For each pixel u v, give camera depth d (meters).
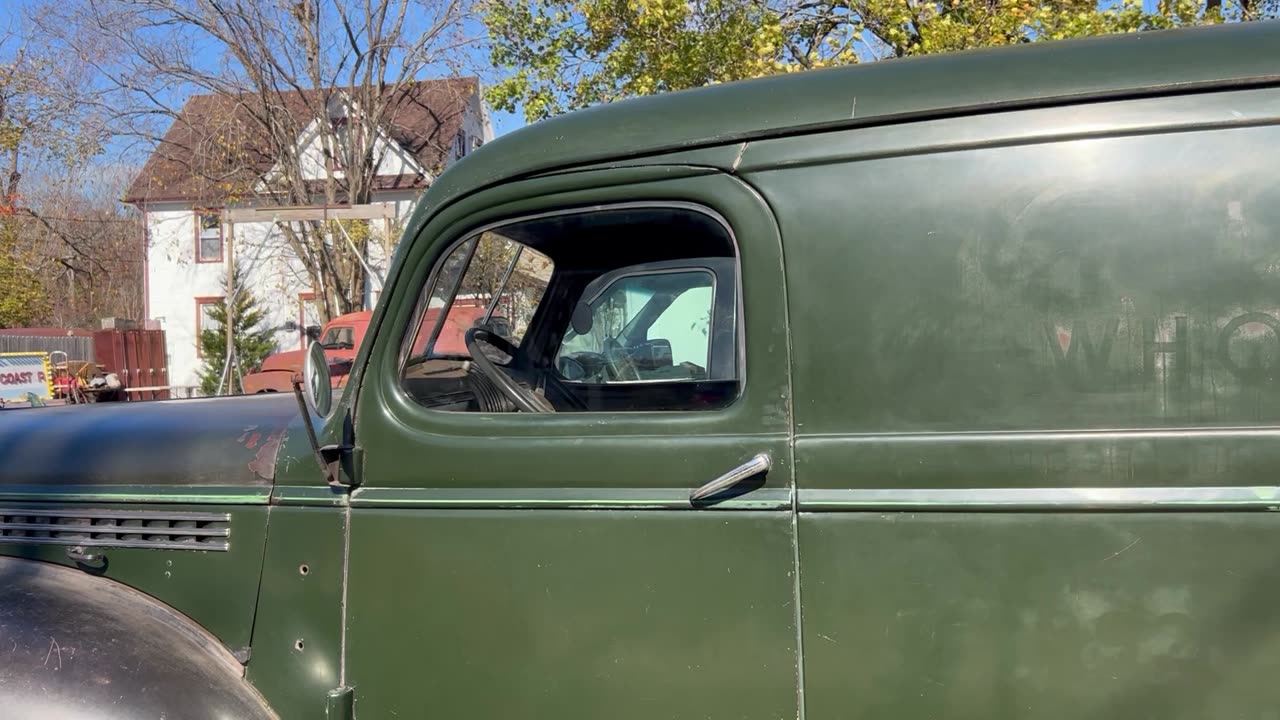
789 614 1.75
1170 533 1.61
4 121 20.09
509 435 1.94
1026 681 1.65
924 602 1.69
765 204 1.83
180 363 24.19
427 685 1.95
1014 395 1.69
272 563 2.10
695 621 1.79
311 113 21.45
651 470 1.84
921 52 9.54
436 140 23.20
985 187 1.73
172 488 2.24
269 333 23.55
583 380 2.14
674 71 11.18
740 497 1.78
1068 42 1.81
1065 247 1.69
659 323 2.08
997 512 1.67
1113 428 1.65
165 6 19.31
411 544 1.96
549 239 2.12
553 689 1.87
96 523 2.32
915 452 1.71
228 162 21.53
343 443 2.05
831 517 1.73
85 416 2.62
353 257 21.00
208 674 2.04
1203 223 1.65
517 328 2.22
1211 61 1.68
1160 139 1.68
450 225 2.05
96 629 2.08
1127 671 1.62
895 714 1.70
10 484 2.44
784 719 1.75
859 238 1.78
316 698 2.03
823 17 11.41
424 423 2.00
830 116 1.81
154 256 24.14
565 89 13.06
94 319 35.00
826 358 1.77
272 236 23.27
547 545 1.87
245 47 19.67
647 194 1.92
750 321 1.82
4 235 23.56
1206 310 1.64
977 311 1.72
